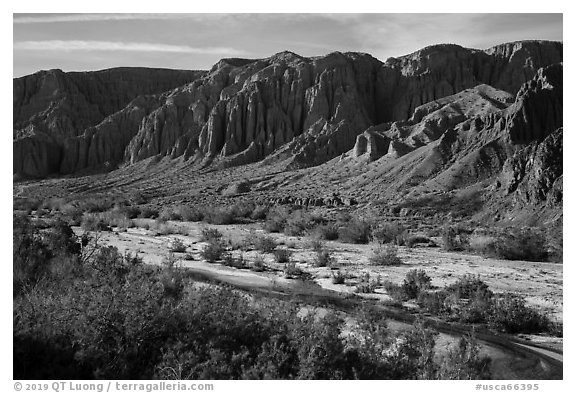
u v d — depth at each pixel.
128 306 9.13
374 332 10.55
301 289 17.30
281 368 8.72
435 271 21.36
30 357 8.54
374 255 24.72
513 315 13.72
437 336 12.02
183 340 9.02
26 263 12.72
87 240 17.45
